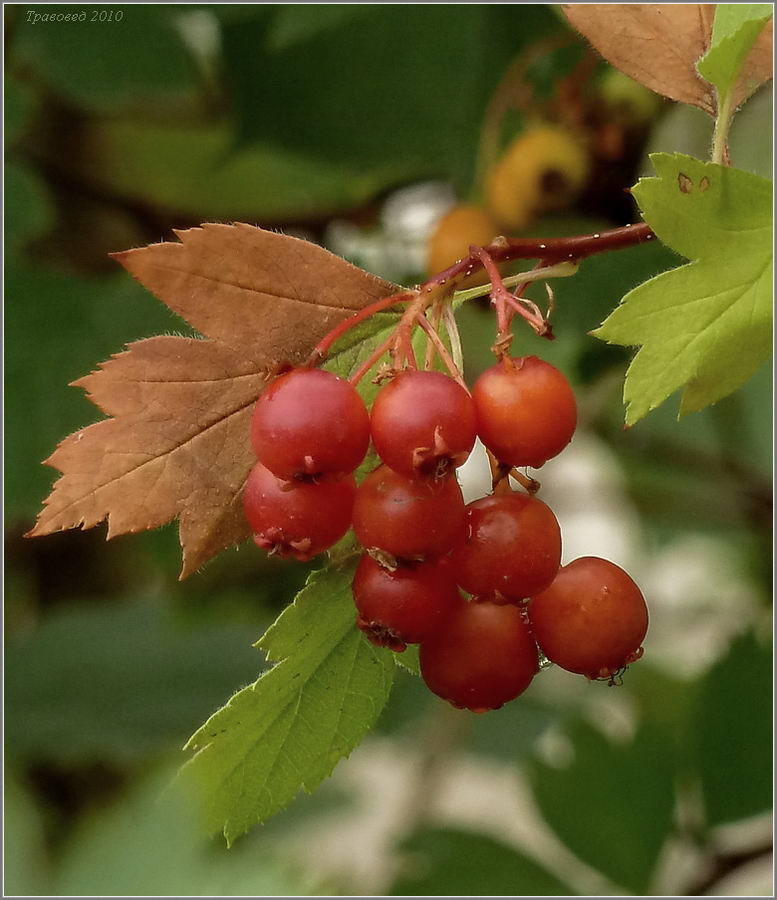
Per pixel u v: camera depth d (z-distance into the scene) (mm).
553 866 400
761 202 319
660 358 317
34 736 447
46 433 417
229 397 317
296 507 308
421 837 402
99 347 423
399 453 304
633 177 385
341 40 423
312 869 290
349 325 312
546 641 318
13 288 418
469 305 387
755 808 396
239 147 442
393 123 435
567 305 385
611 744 401
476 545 312
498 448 310
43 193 418
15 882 281
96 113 458
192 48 455
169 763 286
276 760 324
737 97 328
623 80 388
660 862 397
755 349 322
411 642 314
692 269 317
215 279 314
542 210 382
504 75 425
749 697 397
